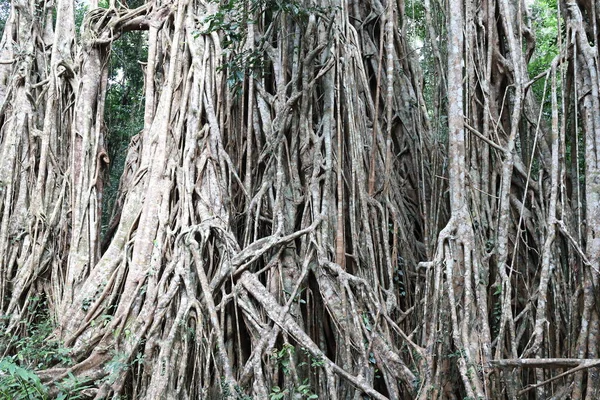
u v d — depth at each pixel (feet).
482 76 25.84
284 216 25.58
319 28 27.94
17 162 32.53
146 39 51.06
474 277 20.61
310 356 21.03
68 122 34.12
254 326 22.07
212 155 26.96
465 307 19.99
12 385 20.49
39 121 34.17
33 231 30.96
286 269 24.03
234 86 29.30
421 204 31.07
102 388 21.13
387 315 22.63
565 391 18.85
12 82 34.68
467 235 21.18
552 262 21.26
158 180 26.89
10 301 29.12
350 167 26.99
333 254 24.40
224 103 29.27
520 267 24.52
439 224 28.27
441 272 20.74
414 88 34.12
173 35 31.83
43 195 31.99
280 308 22.08
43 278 30.22
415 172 31.99
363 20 34.50
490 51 25.89
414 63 34.55
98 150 32.55
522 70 25.04
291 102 27.22
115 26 34.53
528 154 25.70
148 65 31.32
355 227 25.54
